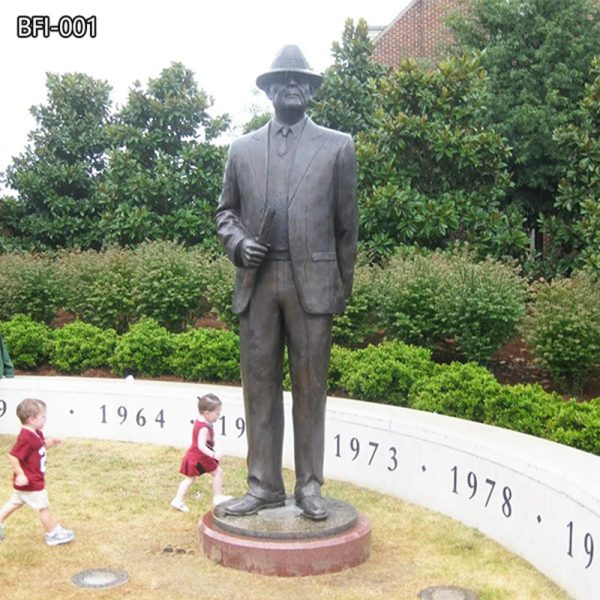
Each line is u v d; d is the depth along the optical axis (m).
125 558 5.55
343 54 14.63
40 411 5.75
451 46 18.41
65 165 16.64
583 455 5.74
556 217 13.66
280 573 5.19
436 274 9.99
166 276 12.00
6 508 5.79
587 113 11.45
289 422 8.17
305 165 5.46
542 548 5.35
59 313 14.77
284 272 5.49
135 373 10.65
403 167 12.89
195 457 6.55
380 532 6.14
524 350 11.09
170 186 15.22
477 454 6.19
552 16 16.31
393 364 8.62
